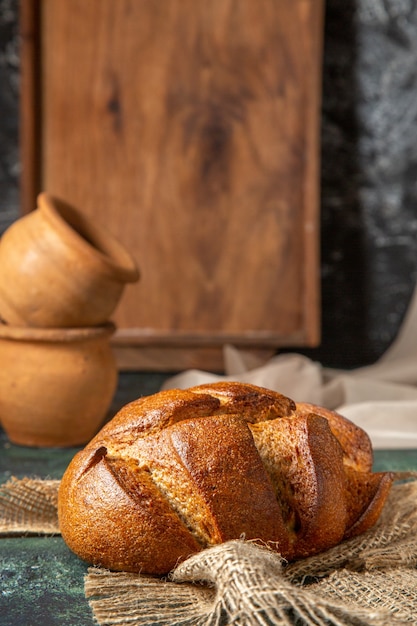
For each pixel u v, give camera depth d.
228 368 1.87
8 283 1.37
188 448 0.82
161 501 0.83
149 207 2.04
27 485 1.01
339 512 0.86
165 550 0.81
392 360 1.99
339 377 1.68
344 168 2.10
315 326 2.01
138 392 1.83
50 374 1.36
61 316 1.38
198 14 2.01
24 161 1.97
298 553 0.84
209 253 2.04
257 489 0.81
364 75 2.07
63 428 1.39
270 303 2.04
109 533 0.82
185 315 2.04
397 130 2.09
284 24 2.00
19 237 1.39
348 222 2.12
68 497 0.86
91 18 2.01
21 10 1.95
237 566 0.71
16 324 1.39
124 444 0.87
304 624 0.72
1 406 1.40
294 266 2.04
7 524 0.99
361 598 0.77
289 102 2.02
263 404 0.90
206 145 2.03
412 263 2.12
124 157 2.04
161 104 2.03
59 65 2.02
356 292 2.13
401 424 1.45
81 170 2.04
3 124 2.10
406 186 2.11
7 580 0.85
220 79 2.02
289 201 2.03
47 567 0.89
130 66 2.02
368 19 2.06
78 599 0.80
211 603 0.76
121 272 1.39
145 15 2.01
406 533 0.93
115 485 0.83
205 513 0.81
